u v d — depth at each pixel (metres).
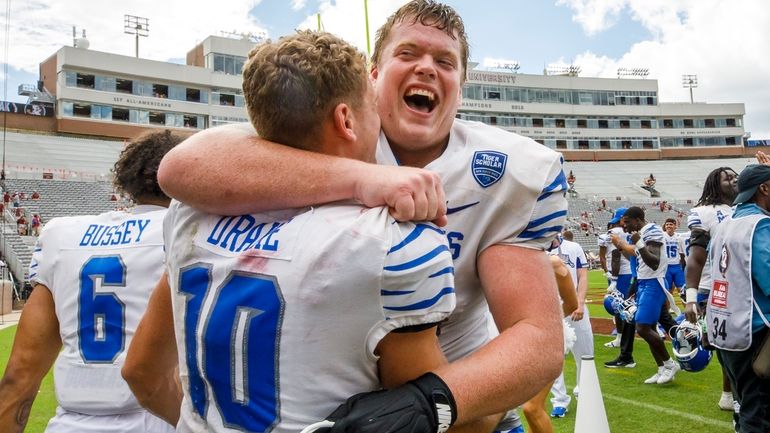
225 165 1.15
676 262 7.53
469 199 1.46
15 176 30.86
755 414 2.91
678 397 5.18
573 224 37.91
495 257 1.42
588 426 3.21
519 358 1.16
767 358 2.79
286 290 1.03
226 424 1.11
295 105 1.14
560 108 55.91
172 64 43.25
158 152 2.04
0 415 1.89
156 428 1.88
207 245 1.19
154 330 1.48
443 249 1.10
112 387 1.84
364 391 1.08
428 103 1.55
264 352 1.05
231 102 45.78
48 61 41.88
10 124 38.31
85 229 2.03
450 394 1.04
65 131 39.47
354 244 1.01
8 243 19.44
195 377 1.18
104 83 41.19
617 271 7.50
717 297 3.10
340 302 1.01
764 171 3.11
